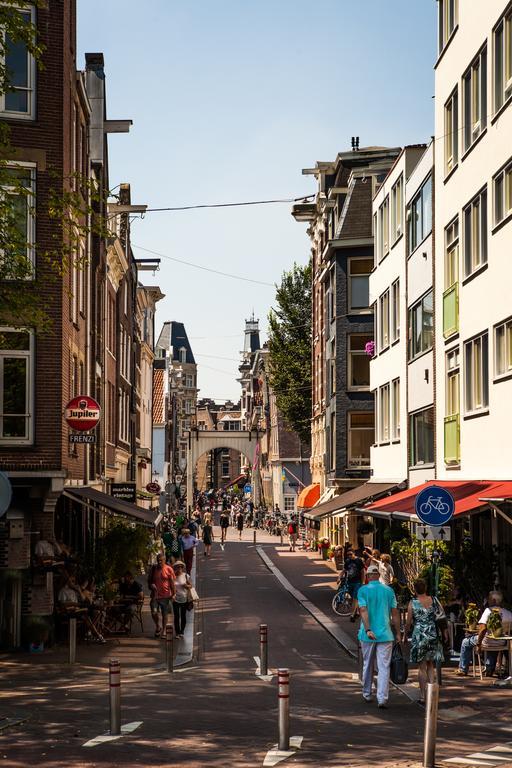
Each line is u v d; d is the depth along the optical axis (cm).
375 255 4222
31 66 2384
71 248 1959
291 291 7375
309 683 1828
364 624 1574
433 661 1549
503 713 1477
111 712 1294
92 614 2523
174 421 9881
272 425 10294
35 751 1184
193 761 1125
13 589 2305
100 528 3591
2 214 1816
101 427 3722
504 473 2292
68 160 2491
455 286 2734
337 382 4956
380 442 4138
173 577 2594
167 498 7538
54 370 2350
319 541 5775
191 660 2217
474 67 2569
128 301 5228
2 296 1852
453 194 2773
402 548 2525
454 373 2828
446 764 1116
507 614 1809
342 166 5428
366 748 1211
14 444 2328
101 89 3747
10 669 2019
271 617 3044
